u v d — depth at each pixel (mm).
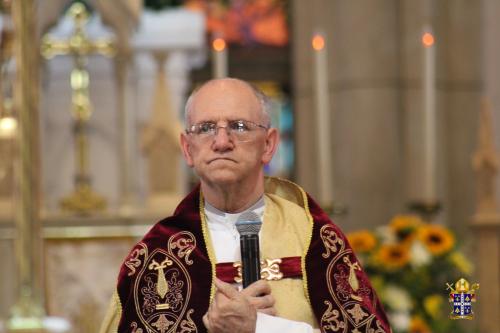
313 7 27469
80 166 19891
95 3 20359
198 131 9164
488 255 17953
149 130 18953
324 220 9664
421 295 16359
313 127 27344
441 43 26766
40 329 7906
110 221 17734
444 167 26484
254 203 9586
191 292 9266
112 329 9352
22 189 8219
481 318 17719
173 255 9445
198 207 9688
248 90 9250
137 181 22203
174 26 22141
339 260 9422
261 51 28359
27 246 8156
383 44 26516
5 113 17562
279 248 9398
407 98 26516
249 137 9148
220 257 9438
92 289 17406
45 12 20078
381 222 26219
